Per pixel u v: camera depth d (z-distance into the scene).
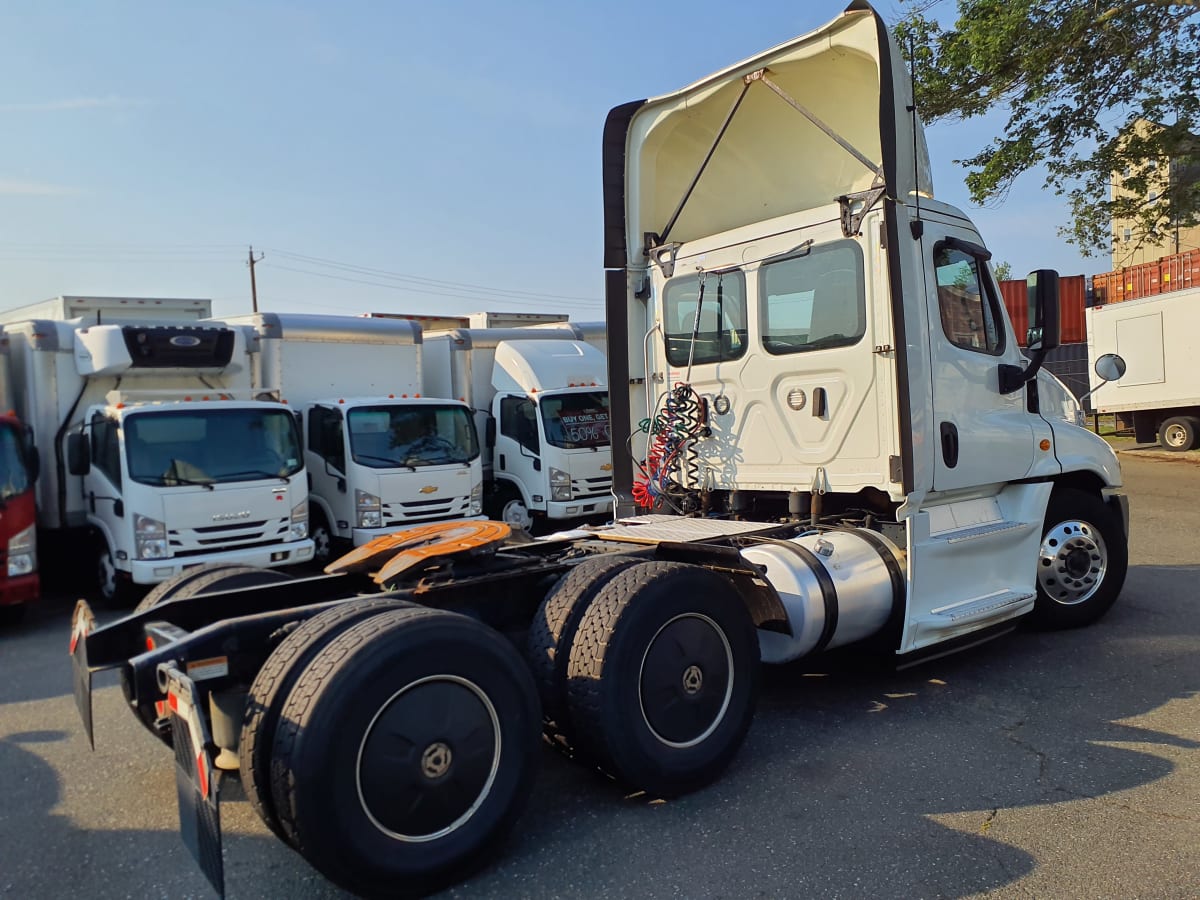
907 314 5.09
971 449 5.53
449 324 15.52
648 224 6.73
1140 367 20.02
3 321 13.31
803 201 6.21
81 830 3.96
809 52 5.31
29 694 6.23
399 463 11.09
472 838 3.30
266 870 3.52
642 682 3.85
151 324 10.70
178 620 4.15
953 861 3.40
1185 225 16.78
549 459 12.44
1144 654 5.99
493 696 3.39
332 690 2.99
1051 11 15.09
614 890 3.27
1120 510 6.84
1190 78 15.32
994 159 16.53
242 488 9.41
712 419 6.21
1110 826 3.64
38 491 10.06
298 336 11.64
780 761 4.43
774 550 4.93
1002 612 5.53
